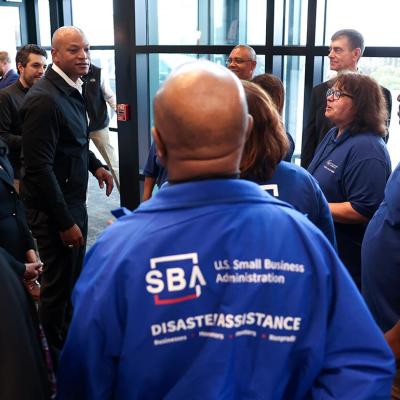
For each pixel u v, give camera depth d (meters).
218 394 0.69
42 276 2.44
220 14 3.64
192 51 3.71
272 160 1.22
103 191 5.82
